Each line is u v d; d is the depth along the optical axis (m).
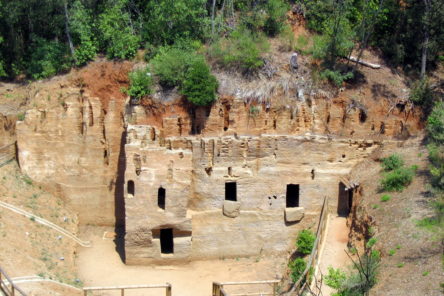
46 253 39.94
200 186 44.66
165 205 42.81
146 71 45.69
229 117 45.31
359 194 43.19
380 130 46.22
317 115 46.22
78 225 46.72
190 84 44.06
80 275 41.16
